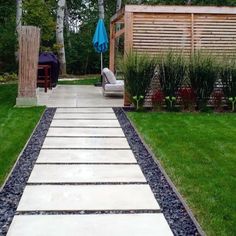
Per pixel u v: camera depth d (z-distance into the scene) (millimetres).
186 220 3504
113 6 29703
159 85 10008
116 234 3229
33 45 10109
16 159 5438
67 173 4852
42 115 9023
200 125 8016
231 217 3576
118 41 15969
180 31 10289
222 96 10008
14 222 3439
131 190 4262
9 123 8016
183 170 4996
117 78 14109
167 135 7043
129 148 6168
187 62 9773
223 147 6211
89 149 6082
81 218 3525
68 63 23891
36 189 4266
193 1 22578
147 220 3498
